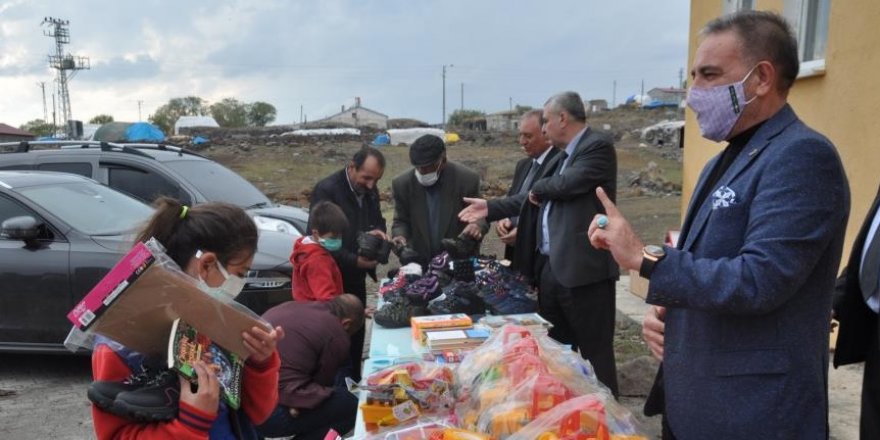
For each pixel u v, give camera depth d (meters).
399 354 2.68
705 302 1.58
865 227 2.16
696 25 6.39
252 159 31.39
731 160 1.88
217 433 1.56
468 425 1.85
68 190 5.20
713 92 1.77
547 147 4.17
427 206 4.36
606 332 3.47
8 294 4.64
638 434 1.75
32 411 4.20
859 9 4.14
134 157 6.73
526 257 3.74
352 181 4.19
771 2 5.10
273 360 1.66
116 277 1.32
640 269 1.66
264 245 5.00
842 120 4.32
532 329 2.45
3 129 49.81
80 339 1.38
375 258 3.89
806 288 1.66
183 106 79.75
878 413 2.11
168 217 1.55
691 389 1.77
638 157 32.59
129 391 1.40
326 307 3.15
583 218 3.35
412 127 58.16
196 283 1.41
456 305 3.13
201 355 1.43
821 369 1.67
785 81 1.73
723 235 1.72
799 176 1.58
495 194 21.67
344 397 2.95
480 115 84.50
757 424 1.65
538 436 1.62
